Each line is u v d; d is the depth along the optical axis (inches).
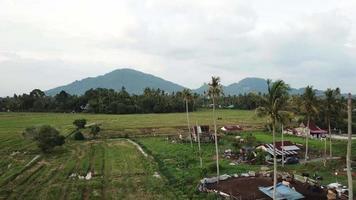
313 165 3361.2
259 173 2935.5
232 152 4099.4
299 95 3651.6
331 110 3609.7
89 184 2748.5
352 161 3499.0
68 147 4672.7
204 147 4608.8
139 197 2416.3
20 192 2566.4
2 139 5049.2
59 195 2480.3
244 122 7623.0
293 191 2281.0
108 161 3730.3
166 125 6968.5
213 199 2277.3
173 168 3312.0
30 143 4795.8
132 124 7086.6
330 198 2214.6
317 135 5526.6
